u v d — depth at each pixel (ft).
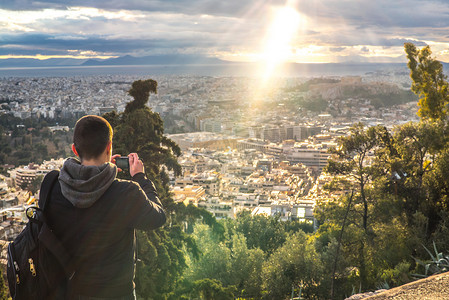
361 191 85.87
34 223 8.77
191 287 69.36
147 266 63.52
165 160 78.84
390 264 75.05
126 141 77.15
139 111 78.48
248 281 96.84
